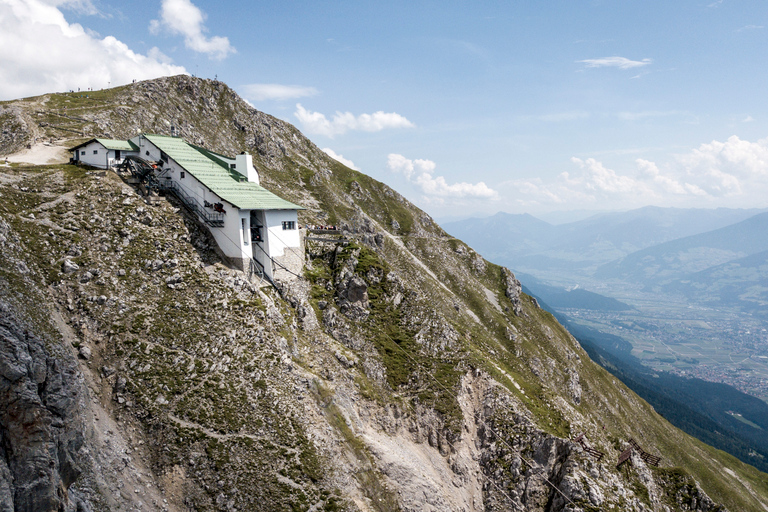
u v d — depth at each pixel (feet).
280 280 305.94
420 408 304.30
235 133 592.19
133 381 205.36
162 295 238.48
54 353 184.34
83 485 171.83
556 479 297.74
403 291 377.91
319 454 223.51
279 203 313.53
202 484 195.42
